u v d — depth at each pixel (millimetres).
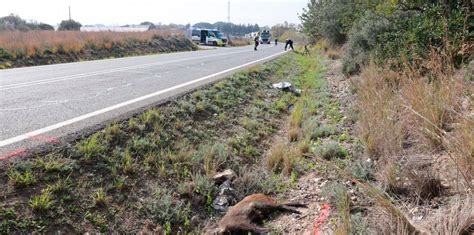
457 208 2717
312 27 32312
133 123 4980
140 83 8883
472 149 3305
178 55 21891
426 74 5820
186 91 7719
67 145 4094
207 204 3836
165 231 3277
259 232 3305
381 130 4746
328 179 4262
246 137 5918
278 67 15516
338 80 11648
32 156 3758
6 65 14422
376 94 6152
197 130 5672
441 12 8273
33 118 5145
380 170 3990
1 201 3041
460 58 6582
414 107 4754
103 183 3682
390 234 2678
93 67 12859
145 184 3889
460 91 4777
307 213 3562
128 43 25859
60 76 9945
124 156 4172
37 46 17453
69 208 3215
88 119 5145
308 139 5711
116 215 3346
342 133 5977
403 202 3260
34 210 3049
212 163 4578
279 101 8859
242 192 4078
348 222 2932
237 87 9305
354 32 13414
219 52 26766
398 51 8562
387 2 10492
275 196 4098
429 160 3945
